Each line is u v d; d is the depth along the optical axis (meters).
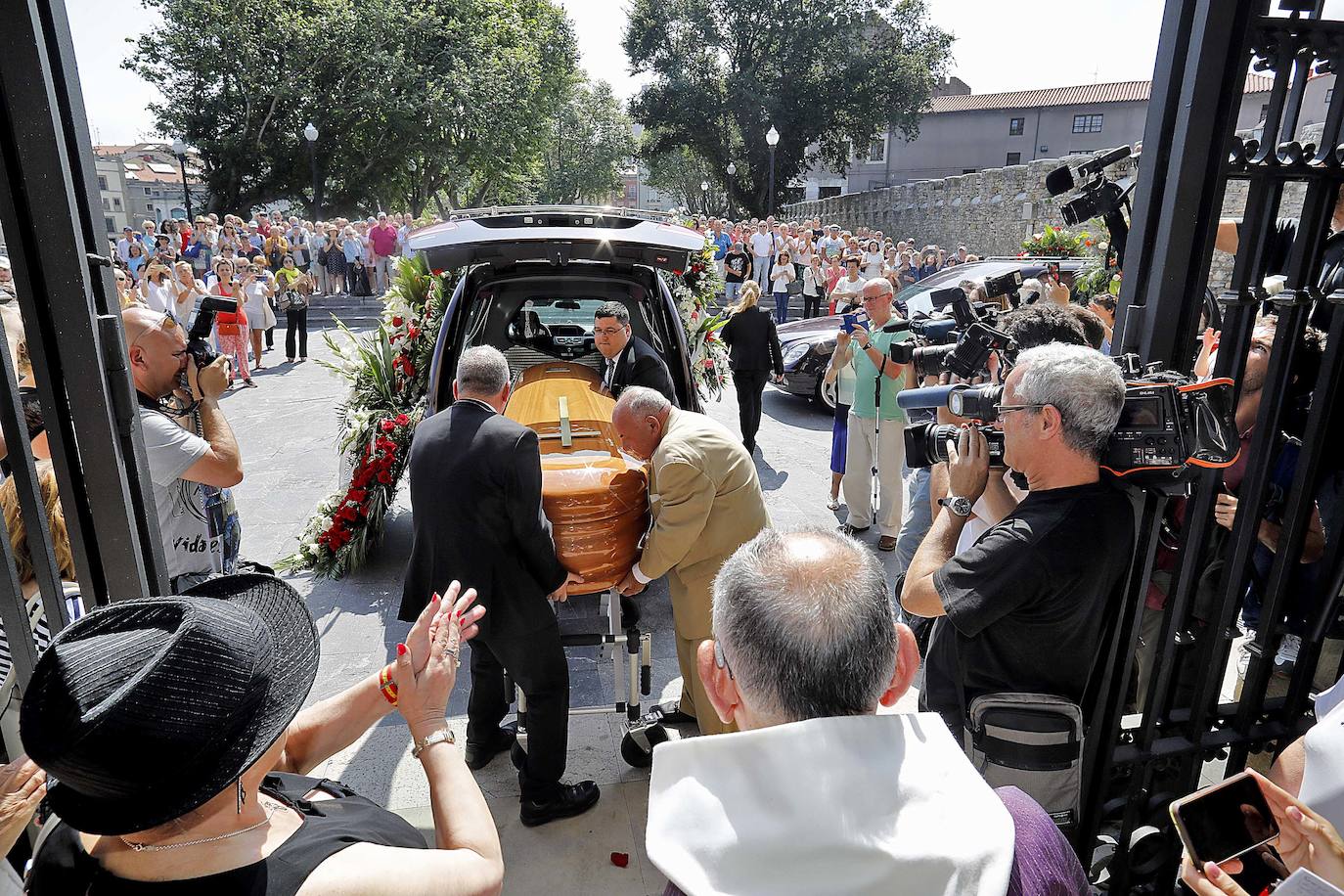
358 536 4.54
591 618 4.15
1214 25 1.39
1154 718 1.77
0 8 1.16
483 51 30.62
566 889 2.41
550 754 2.61
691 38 39.25
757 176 40.00
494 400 2.58
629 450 2.64
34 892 1.00
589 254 3.94
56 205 1.24
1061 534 1.56
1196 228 1.52
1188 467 1.59
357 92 27.81
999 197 19.50
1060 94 47.00
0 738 1.52
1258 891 1.16
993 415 1.75
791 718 1.00
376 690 1.39
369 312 15.70
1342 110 1.45
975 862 0.83
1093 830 1.82
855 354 4.93
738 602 1.03
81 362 1.31
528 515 2.40
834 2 38.09
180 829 0.97
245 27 26.92
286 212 31.41
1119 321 1.68
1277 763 1.45
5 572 1.34
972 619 1.59
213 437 2.57
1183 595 1.71
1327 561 1.73
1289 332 1.55
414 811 2.74
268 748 0.98
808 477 6.37
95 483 1.37
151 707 0.88
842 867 0.84
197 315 2.59
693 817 0.88
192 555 2.67
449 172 31.45
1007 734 1.62
